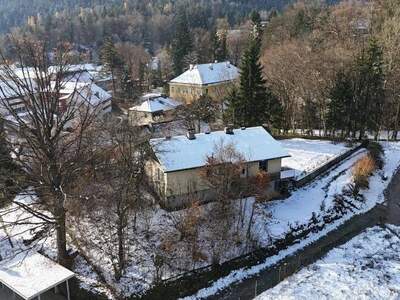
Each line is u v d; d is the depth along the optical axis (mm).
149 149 47469
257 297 37750
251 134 52531
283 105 74938
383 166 62938
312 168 57188
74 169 38219
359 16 101500
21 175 42781
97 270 39031
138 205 43125
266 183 49156
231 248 42344
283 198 51938
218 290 39031
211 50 116562
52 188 37031
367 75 69938
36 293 32875
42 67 35812
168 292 37812
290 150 64125
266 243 43969
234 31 156000
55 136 36344
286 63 72938
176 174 45938
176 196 46469
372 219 50125
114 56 109938
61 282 34562
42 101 35375
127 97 97438
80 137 38219
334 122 70750
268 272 41281
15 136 45250
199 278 39344
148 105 81312
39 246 41875
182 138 50219
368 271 40906
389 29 79188
